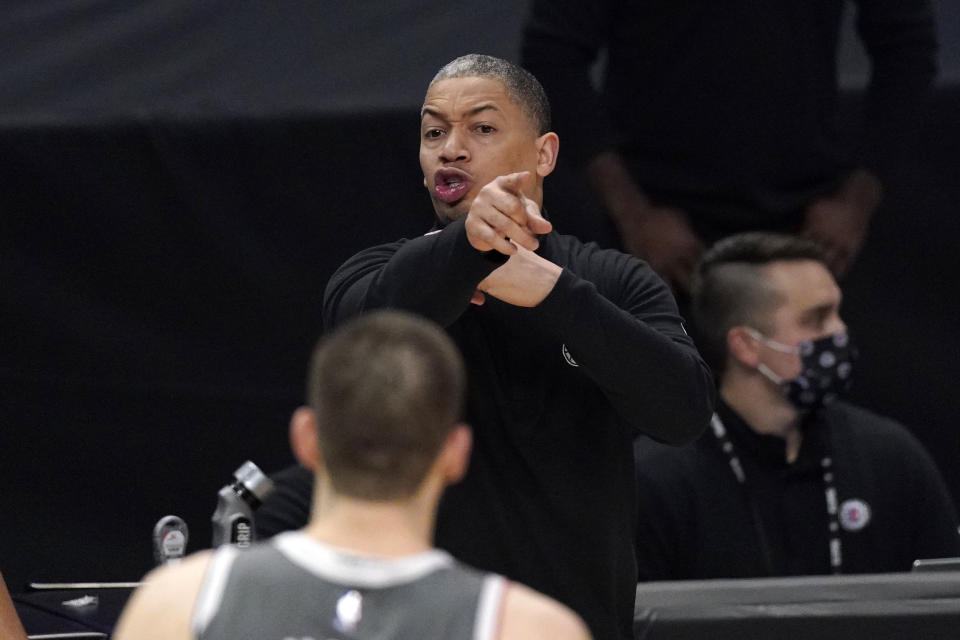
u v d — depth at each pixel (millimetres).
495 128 8781
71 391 16516
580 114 15953
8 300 16516
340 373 5484
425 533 5547
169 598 5348
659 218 16016
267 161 16344
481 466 8367
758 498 13094
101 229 16469
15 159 16453
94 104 16422
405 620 5211
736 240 13789
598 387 8492
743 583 9203
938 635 8891
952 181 15977
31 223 16500
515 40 16109
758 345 13328
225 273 16438
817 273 13398
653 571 12859
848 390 16344
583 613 8367
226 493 10242
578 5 15836
